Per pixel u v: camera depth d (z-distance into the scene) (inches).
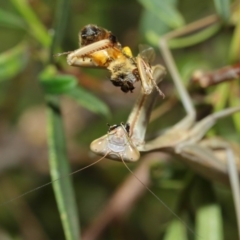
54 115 9.3
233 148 9.8
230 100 10.0
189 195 9.8
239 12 10.0
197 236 9.5
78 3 11.1
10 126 12.0
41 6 10.8
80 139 12.4
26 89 12.4
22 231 11.7
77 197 12.4
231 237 11.2
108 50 8.4
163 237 9.8
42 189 12.2
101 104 9.4
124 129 8.4
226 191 11.1
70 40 11.2
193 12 11.7
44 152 12.2
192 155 9.5
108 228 11.1
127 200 10.9
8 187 11.8
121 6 11.3
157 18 10.4
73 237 8.9
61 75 9.6
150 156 11.1
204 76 9.7
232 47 10.0
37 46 10.1
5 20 10.0
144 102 8.8
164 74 8.8
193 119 9.7
